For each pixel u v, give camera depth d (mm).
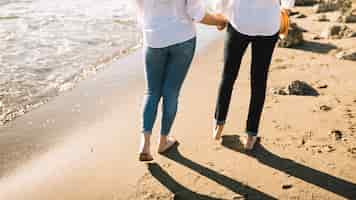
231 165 3957
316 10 12266
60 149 4473
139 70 7234
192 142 4395
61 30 10125
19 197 3613
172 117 4066
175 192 3582
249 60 7211
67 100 5902
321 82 6113
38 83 6594
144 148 3912
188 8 3674
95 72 7160
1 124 5152
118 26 10688
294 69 6770
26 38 9305
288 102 5352
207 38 9320
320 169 3857
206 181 3721
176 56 3822
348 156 4062
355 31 8961
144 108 3922
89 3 13820
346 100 5418
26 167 4137
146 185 3691
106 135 4742
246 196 3504
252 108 4086
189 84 6176
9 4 13281
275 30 3824
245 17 3789
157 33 3713
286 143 4328
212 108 5266
